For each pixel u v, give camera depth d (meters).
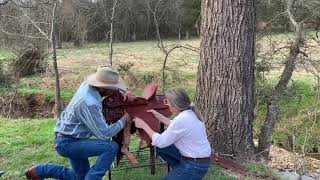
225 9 7.00
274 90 9.17
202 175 4.72
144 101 4.97
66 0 16.81
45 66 17.05
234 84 7.16
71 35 21.14
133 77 15.67
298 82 13.11
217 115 7.23
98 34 23.48
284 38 10.40
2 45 15.20
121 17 23.31
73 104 4.60
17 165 6.68
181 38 27.56
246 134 7.35
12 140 8.08
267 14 10.74
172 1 26.33
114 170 5.99
